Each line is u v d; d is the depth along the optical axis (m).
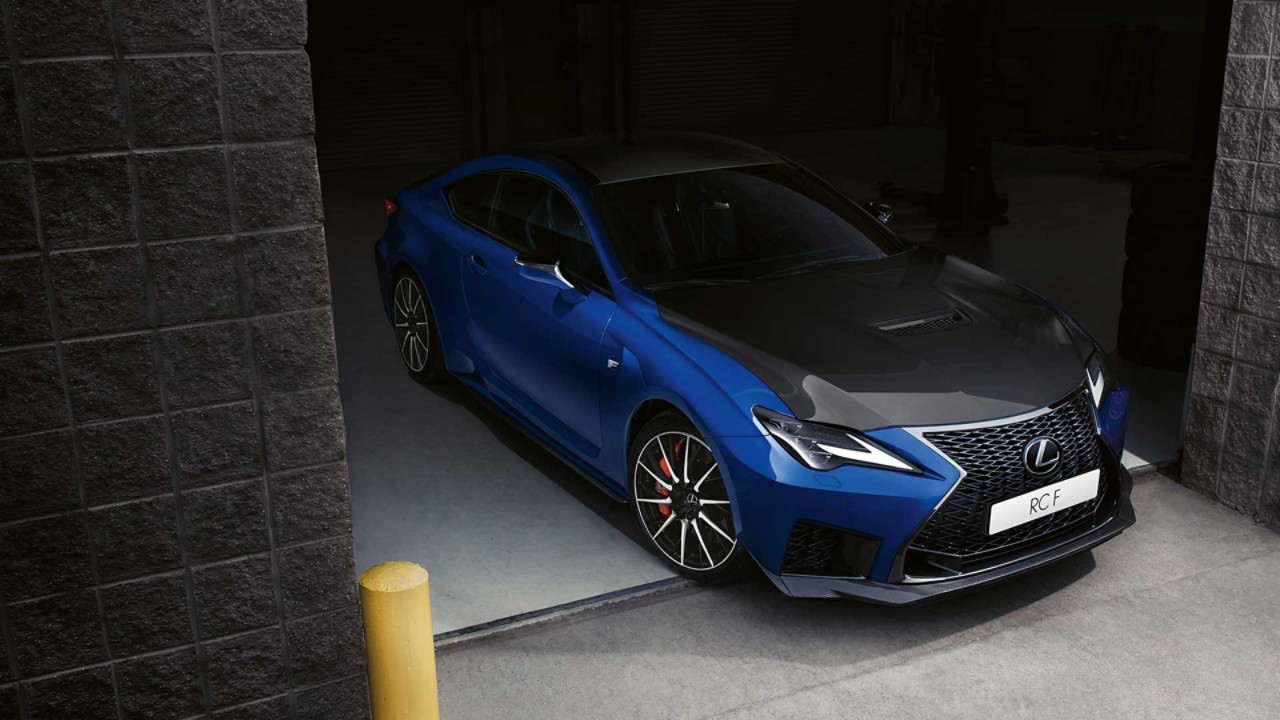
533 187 5.23
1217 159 4.61
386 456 5.48
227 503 2.66
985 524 3.75
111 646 2.64
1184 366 6.49
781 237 4.85
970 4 9.96
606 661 3.80
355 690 2.91
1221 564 4.36
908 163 14.32
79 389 2.47
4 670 2.56
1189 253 6.29
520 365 5.07
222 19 2.38
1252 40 4.40
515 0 14.91
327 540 2.77
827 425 3.68
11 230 2.34
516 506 4.94
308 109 2.49
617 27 15.50
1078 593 4.16
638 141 5.52
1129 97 14.86
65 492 2.51
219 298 2.53
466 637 3.92
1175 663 3.73
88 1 2.29
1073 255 9.38
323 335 2.63
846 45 17.33
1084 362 4.21
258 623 2.76
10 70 2.27
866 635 3.92
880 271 4.70
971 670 3.71
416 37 14.59
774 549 3.79
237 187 2.48
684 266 4.63
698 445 4.04
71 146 2.34
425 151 15.05
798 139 16.67
